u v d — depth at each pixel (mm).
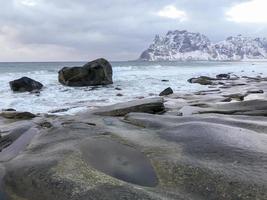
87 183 6398
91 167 7250
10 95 28969
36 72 55875
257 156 7570
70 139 9406
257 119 12359
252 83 35469
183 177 6797
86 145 8727
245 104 15617
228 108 15469
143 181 6824
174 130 10078
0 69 74875
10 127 12438
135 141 9227
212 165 7156
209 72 61062
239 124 11094
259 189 6066
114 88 33750
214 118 11930
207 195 6121
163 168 7262
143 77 46781
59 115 16297
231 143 8414
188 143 8688
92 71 36344
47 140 9539
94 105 21375
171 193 6223
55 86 35750
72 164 7289
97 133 10164
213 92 26984
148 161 7734
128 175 7066
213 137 8898
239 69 75000
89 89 33094
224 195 6035
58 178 6625
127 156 8070
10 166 7734
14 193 6648
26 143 9727
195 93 26734
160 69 70438
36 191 6512
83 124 11453
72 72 36219
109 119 12906
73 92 30484
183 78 45562
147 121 11633
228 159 7469
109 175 6965
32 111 19844
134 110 14742
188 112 15164
